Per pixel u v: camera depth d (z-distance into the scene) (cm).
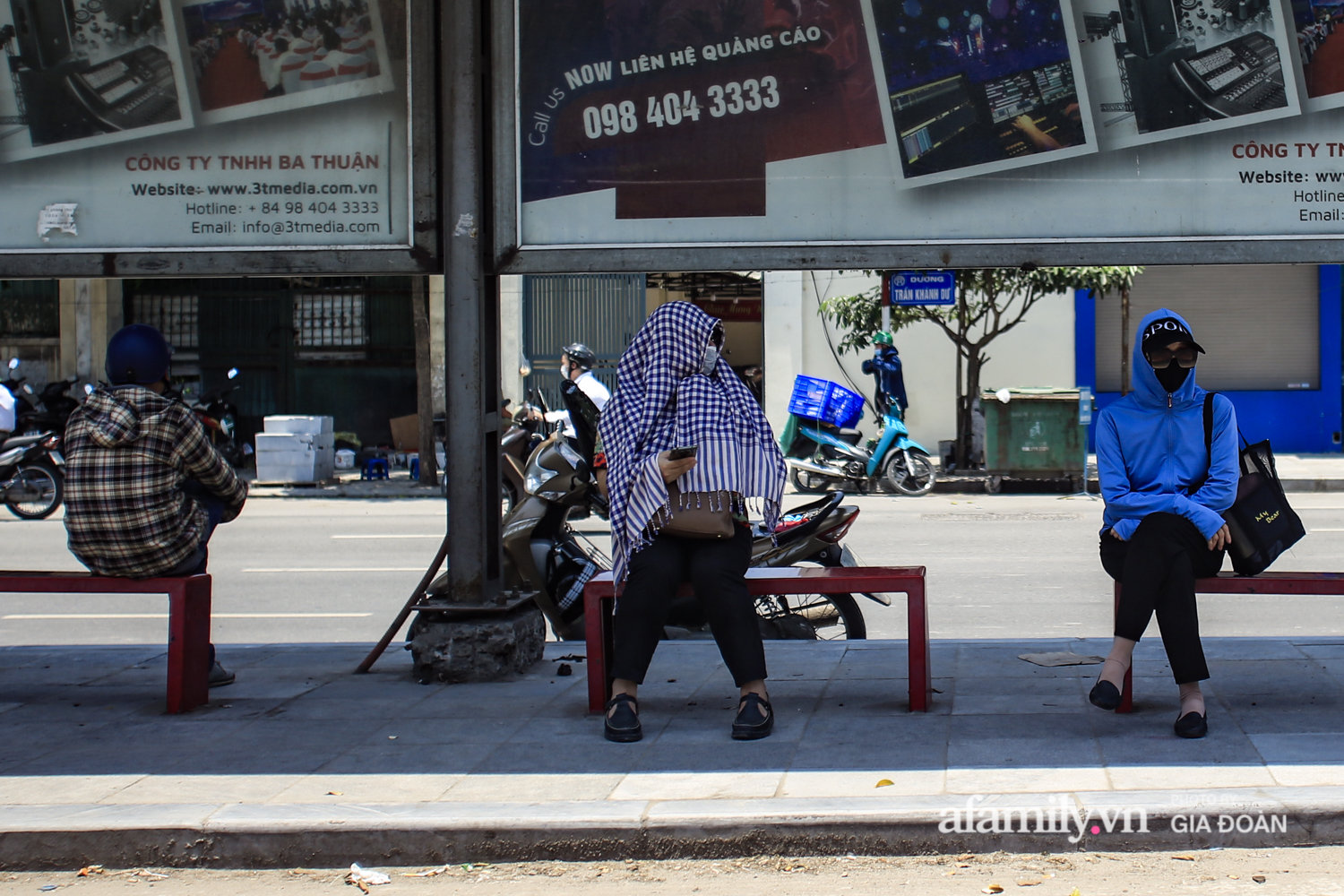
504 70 559
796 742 439
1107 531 475
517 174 561
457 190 551
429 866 357
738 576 465
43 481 1441
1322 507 1396
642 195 561
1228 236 539
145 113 574
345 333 2195
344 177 571
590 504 673
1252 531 453
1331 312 2047
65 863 361
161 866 361
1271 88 536
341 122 570
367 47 567
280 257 572
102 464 503
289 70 570
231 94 572
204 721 489
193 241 576
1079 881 331
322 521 1413
